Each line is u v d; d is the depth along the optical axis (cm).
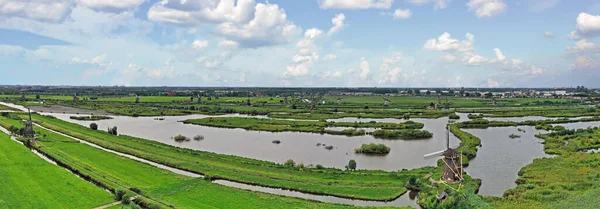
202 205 6041
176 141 12950
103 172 7750
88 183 7031
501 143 12375
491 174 8262
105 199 6209
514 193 6538
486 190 7081
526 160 9675
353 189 6950
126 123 17950
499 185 7406
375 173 8012
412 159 10062
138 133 14750
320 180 7494
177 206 5944
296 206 6050
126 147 10544
